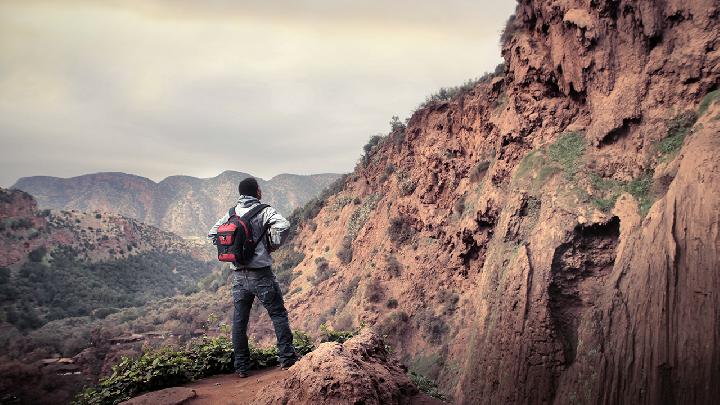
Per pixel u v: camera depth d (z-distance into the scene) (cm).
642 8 2300
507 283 2197
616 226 2083
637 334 1675
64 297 12138
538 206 2420
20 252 13738
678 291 1627
